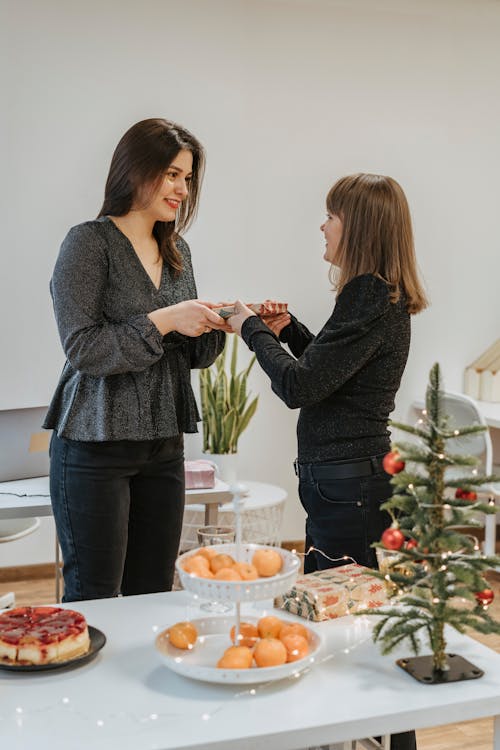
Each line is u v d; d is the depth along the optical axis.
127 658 1.56
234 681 1.42
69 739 1.28
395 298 2.02
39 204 4.07
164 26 4.20
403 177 4.65
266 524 4.20
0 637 1.51
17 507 2.74
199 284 4.39
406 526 1.57
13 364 4.07
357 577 1.82
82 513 2.08
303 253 4.52
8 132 4.00
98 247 2.07
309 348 2.04
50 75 4.04
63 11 4.04
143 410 2.08
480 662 1.59
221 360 4.07
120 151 2.08
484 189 4.79
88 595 2.11
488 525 4.20
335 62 4.48
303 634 1.56
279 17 4.38
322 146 4.50
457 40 4.66
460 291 4.80
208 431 4.09
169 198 2.09
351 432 2.07
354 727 1.36
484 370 4.72
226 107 4.34
